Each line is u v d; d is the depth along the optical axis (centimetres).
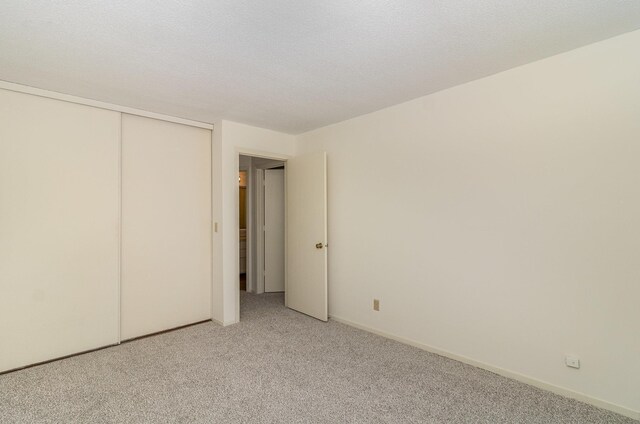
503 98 238
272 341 309
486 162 248
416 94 283
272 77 244
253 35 185
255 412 198
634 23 179
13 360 251
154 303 332
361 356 276
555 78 215
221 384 231
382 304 323
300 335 325
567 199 212
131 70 229
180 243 352
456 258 266
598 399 201
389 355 278
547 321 220
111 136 301
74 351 279
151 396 215
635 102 188
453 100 267
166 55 207
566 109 212
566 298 212
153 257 332
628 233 191
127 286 314
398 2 156
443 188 274
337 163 370
